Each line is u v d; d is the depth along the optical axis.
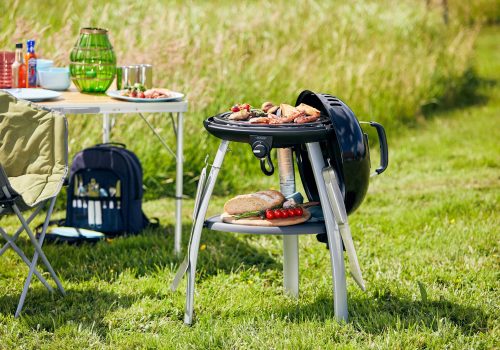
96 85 4.65
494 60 13.88
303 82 8.52
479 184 6.52
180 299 3.83
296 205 3.61
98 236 4.84
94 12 7.84
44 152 3.94
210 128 3.48
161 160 6.57
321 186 3.42
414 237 5.00
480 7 18.45
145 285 4.03
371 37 11.05
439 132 8.85
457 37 11.82
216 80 7.46
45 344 3.29
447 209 5.61
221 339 3.33
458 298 3.81
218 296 3.87
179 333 3.43
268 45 9.28
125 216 4.97
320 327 3.45
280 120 3.43
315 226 3.44
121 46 7.45
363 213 5.62
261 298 3.90
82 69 4.62
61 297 3.86
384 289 3.96
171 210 5.85
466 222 5.31
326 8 11.89
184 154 6.69
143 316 3.61
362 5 12.48
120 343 3.31
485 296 3.87
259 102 7.72
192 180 6.45
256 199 3.57
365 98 8.70
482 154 7.62
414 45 11.41
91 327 3.45
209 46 8.33
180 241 4.62
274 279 4.26
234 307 3.73
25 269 4.28
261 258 4.61
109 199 4.96
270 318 3.60
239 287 4.04
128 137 6.45
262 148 3.28
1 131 3.97
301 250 4.70
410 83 9.62
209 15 9.98
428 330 3.39
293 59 9.27
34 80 4.74
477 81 11.55
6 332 3.39
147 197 6.27
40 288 3.97
